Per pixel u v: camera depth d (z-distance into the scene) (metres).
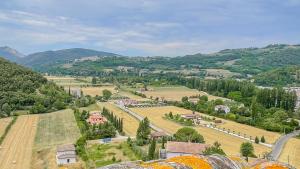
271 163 33.75
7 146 134.00
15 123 177.12
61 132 158.75
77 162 113.44
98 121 175.75
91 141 144.88
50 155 120.62
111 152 124.94
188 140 135.50
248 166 32.62
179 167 26.64
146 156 111.31
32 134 154.38
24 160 116.38
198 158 29.25
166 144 124.38
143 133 145.88
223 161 30.50
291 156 124.38
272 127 173.12
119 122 165.38
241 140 150.38
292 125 180.75
